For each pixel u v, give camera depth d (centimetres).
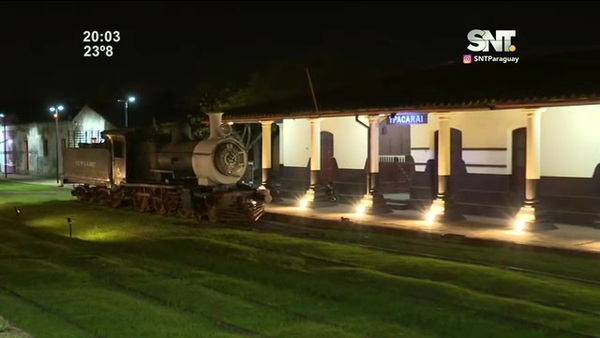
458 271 1266
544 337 853
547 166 1859
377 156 2169
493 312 971
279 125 2875
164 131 2545
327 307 1019
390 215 2098
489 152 2014
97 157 2814
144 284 1192
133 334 867
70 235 1834
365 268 1323
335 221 1997
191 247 1630
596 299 1049
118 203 2664
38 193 3591
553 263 1343
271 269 1315
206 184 2173
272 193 2603
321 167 2614
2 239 1812
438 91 2005
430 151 2191
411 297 1070
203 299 1070
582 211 1784
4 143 6103
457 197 2097
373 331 890
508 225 1817
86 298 1075
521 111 1923
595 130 1753
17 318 952
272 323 923
